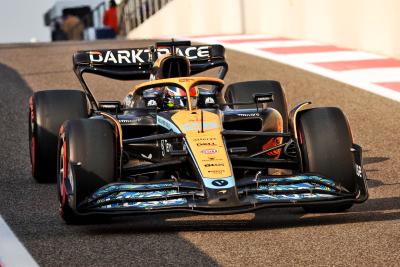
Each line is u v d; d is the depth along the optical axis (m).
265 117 23.80
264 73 48.72
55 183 26.84
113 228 20.19
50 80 48.31
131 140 20.88
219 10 78.12
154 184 19.67
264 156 24.17
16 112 39.66
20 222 21.16
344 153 20.72
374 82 43.72
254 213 21.78
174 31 94.12
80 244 18.48
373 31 52.69
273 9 67.25
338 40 57.22
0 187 26.28
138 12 112.75
